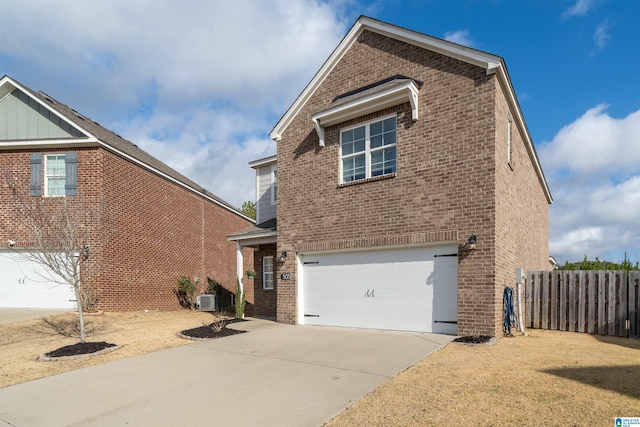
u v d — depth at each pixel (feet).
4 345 31.45
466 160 31.32
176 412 17.31
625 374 19.84
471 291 30.17
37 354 28.50
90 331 36.83
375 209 35.94
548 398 16.71
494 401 16.65
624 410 15.25
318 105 41.86
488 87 30.89
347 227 37.68
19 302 50.47
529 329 35.40
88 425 16.35
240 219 87.10
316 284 40.27
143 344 31.19
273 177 56.54
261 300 55.26
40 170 51.21
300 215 41.47
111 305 50.93
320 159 40.55
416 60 35.17
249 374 22.44
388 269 35.40
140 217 57.26
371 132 37.52
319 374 21.97
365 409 16.58
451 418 15.19
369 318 36.17
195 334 33.88
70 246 31.27
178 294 64.34
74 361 26.43
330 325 38.70
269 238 47.26
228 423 15.92
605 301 33.01
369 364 23.53
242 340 31.89
